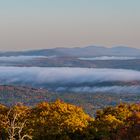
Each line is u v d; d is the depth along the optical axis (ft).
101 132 191.11
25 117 200.54
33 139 192.95
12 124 118.62
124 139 160.04
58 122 200.44
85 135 194.49
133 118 188.85
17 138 176.04
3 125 186.70
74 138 197.16
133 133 159.63
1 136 184.14
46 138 196.54
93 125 196.75
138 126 165.68
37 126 198.08
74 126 197.57
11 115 198.49
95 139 191.83
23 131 191.62
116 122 192.13
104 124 193.77
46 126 198.39
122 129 167.02
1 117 196.34
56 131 196.44
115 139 168.14
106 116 197.67
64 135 194.39
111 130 189.47
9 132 122.42
